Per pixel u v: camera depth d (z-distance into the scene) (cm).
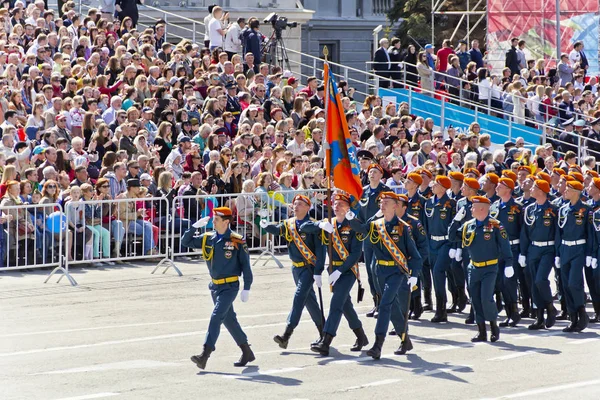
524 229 4525
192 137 6425
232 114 6781
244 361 3550
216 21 8094
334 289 3772
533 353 3856
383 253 3775
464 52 9388
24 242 5197
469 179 4384
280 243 6016
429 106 8731
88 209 5356
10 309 4441
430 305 4794
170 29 10281
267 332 4166
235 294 3509
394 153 6594
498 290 4741
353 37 14475
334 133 4034
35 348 3759
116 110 6216
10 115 5772
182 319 4328
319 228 3750
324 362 3641
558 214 4444
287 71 8412
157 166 5738
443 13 10344
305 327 4297
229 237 3512
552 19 9650
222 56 7469
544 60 9625
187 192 5706
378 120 7281
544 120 8931
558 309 4994
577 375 3466
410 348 3853
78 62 6625
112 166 5622
